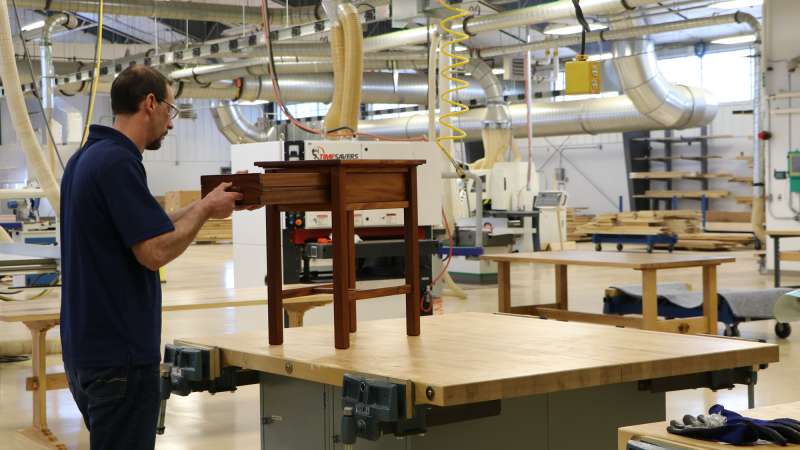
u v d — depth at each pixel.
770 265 13.69
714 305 6.86
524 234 14.32
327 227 6.06
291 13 14.70
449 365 2.55
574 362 2.59
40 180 6.01
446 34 9.38
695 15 20.39
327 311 6.66
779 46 13.36
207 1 19.72
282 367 2.77
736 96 23.11
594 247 19.97
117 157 2.52
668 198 24.06
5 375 6.66
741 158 22.42
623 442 1.96
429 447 2.66
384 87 18.27
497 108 16.06
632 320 6.79
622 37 14.62
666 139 23.67
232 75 16.80
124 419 2.56
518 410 2.83
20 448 4.58
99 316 2.52
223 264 16.92
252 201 2.65
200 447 4.58
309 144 6.11
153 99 2.64
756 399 5.46
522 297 11.12
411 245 3.13
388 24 19.58
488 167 15.86
